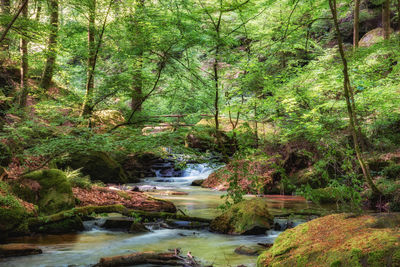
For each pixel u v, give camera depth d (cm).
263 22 1266
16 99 1307
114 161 1558
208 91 1022
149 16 947
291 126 1183
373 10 2370
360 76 911
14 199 657
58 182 773
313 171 1202
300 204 1053
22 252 525
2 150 859
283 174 759
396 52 871
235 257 516
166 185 1587
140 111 1184
